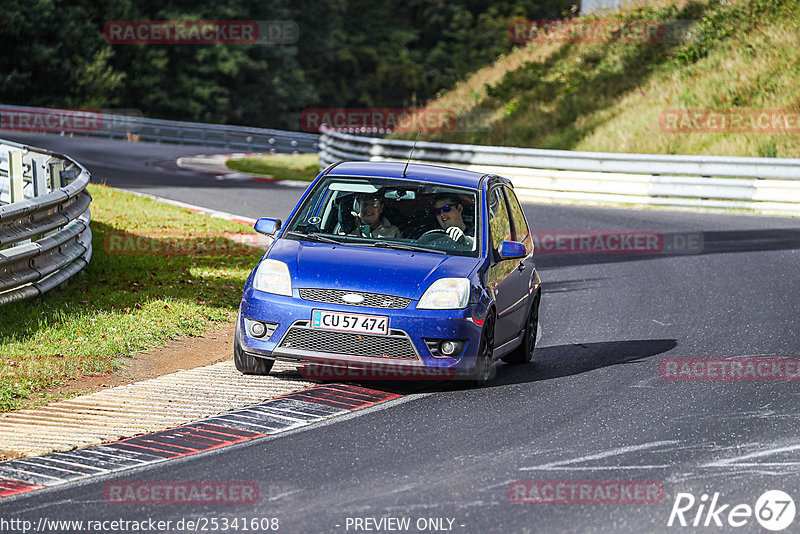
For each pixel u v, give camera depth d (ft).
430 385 98.63
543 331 130.52
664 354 114.83
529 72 415.85
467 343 93.76
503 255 101.91
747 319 134.51
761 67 344.28
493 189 110.52
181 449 77.30
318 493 67.46
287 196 272.72
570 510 64.80
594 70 395.55
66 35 625.00
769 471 73.00
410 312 92.48
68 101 609.01
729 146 310.24
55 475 71.20
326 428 83.15
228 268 161.89
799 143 303.27
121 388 94.63
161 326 117.39
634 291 157.58
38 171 152.76
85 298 130.41
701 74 358.43
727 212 261.85
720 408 90.74
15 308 119.65
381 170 109.19
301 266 95.96
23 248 119.55
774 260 185.37
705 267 179.22
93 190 245.04
